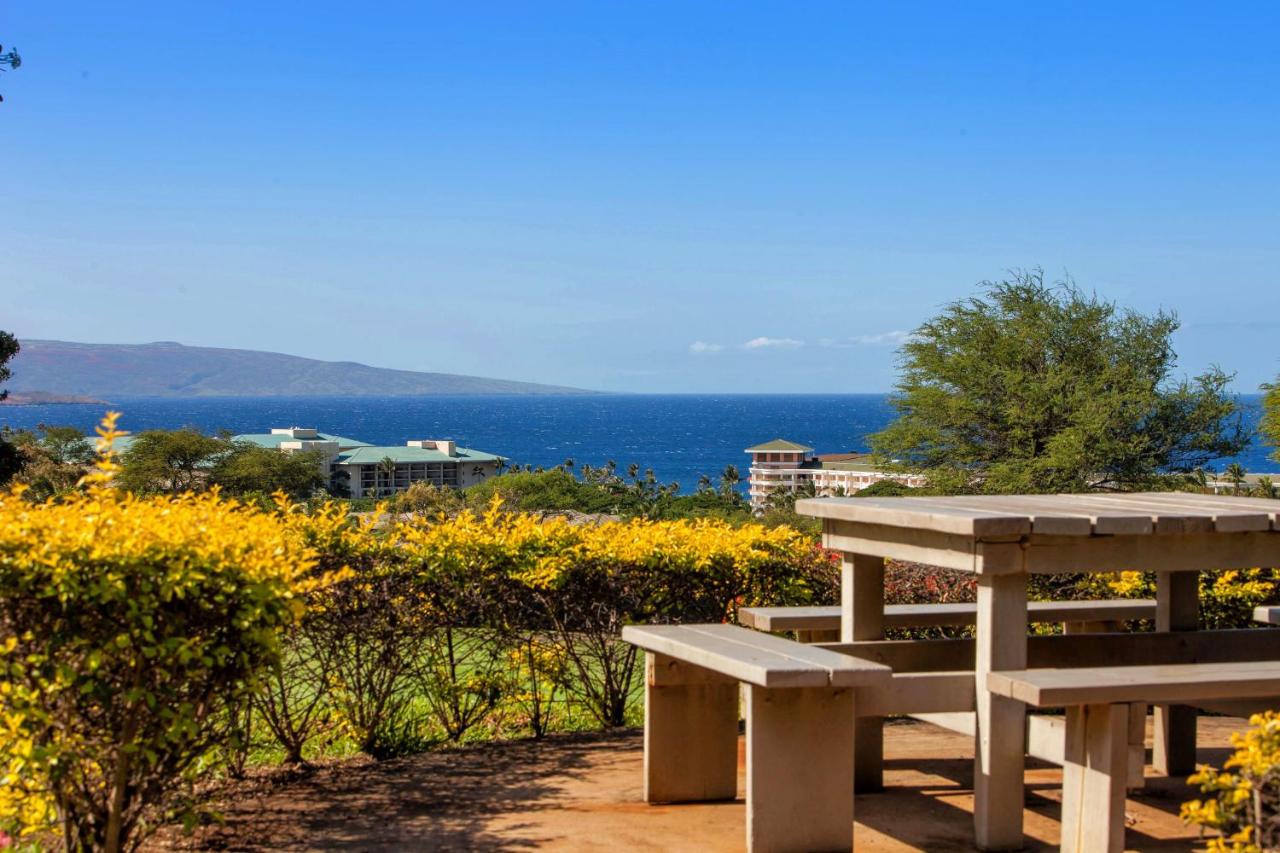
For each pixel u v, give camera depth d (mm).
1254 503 4617
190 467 91125
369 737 5164
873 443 29516
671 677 4379
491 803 4410
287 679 4969
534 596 5418
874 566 4637
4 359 26359
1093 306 27641
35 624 3279
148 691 3348
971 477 28078
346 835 4012
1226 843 2574
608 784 4676
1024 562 3756
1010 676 3566
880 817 4266
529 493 69312
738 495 83000
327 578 4598
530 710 5680
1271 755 2352
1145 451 26656
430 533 5301
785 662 3557
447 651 5363
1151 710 6445
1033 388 26516
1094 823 3449
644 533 5867
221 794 4410
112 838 3461
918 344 28828
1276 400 17125
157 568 3371
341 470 146875
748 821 3627
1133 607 5449
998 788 3787
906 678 3785
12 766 3377
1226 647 4770
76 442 66562
